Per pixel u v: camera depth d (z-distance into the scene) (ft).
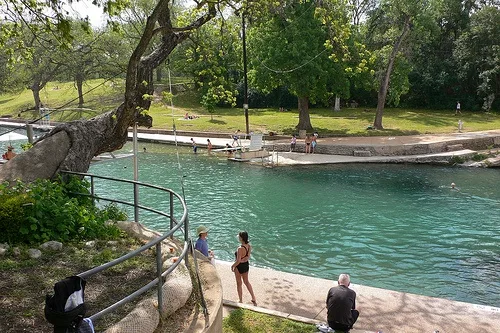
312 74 131.64
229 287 36.32
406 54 149.38
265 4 51.78
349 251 53.98
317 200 76.54
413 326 30.50
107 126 42.09
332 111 193.98
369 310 32.91
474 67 191.83
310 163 108.17
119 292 20.31
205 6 51.96
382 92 146.72
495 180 92.12
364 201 75.87
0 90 181.57
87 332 12.57
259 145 116.88
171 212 28.73
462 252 53.52
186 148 131.13
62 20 35.55
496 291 43.32
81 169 39.22
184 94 224.33
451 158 110.32
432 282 45.42
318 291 35.86
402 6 133.59
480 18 187.01
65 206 29.60
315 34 132.16
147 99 43.32
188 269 22.47
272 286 36.65
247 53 142.92
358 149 117.50
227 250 54.13
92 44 157.07
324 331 25.64
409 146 116.47
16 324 16.84
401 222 64.80
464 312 32.86
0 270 21.98
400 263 50.34
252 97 215.51
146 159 114.83
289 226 63.21
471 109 195.93
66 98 229.66
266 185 87.15
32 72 175.42
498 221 65.00
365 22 182.09
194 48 55.16
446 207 72.23
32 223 26.55
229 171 100.42
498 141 129.70
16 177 35.47
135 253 14.85
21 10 41.63
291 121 164.76
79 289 12.15
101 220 30.40
